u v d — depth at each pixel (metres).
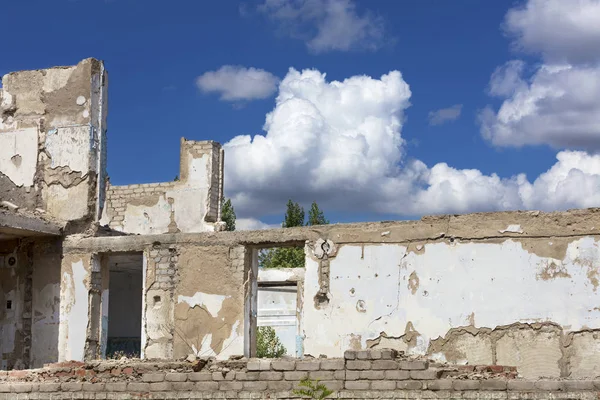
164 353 15.41
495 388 9.78
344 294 14.32
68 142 17.27
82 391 11.43
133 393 11.20
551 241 13.26
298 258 33.72
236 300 15.09
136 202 23.25
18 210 16.91
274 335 22.73
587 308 12.88
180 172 23.06
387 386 10.15
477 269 13.59
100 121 17.48
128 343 22.22
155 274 15.80
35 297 16.78
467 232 13.75
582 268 13.02
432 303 13.76
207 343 15.15
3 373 12.09
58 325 16.47
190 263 15.55
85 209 16.86
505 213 13.59
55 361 16.33
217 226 22.28
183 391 10.98
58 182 17.20
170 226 22.73
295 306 25.03
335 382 10.34
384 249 14.22
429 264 13.89
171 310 15.54
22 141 17.64
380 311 14.05
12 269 17.08
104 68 17.72
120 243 16.25
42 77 17.73
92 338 16.27
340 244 14.51
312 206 36.53
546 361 12.96
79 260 16.53
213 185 22.81
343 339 14.20
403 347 13.82
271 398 10.58
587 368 12.73
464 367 10.40
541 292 13.17
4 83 18.00
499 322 13.31
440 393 9.95
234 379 10.83
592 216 13.08
